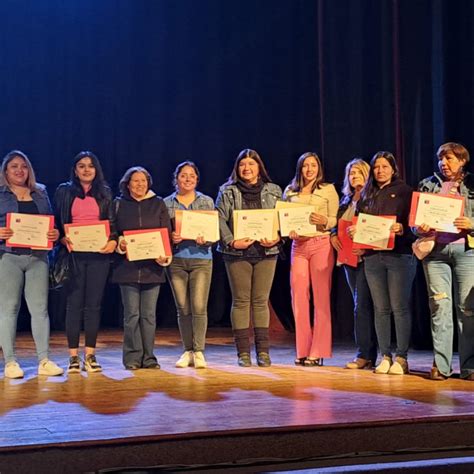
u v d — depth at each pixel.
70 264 4.00
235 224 4.13
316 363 4.23
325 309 4.23
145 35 6.99
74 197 4.05
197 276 4.18
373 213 3.96
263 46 6.64
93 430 2.58
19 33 6.87
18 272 3.87
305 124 6.37
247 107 6.75
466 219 3.61
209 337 6.03
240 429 2.58
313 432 2.65
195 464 2.52
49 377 3.82
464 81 5.06
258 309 4.26
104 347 5.30
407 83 5.24
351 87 5.74
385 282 3.95
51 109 6.95
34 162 6.91
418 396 3.22
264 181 4.33
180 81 6.95
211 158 6.89
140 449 2.48
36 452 2.38
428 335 5.12
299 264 4.30
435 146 5.12
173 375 3.87
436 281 3.75
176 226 4.12
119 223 4.14
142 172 4.18
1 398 3.21
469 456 2.76
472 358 3.73
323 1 5.83
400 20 5.27
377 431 2.71
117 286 7.10
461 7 5.08
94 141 6.99
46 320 3.95
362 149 5.70
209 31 6.87
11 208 3.85
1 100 6.84
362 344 4.12
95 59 6.98
